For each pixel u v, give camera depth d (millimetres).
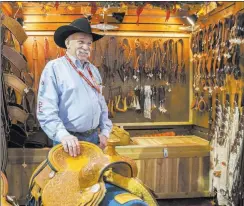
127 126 4473
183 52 4527
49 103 2004
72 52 2141
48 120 1964
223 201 3309
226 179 3244
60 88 2076
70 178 1574
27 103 3938
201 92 4156
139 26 4410
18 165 3312
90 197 1342
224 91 3430
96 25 4168
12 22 3107
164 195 3545
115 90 4434
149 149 3508
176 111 4590
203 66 4059
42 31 4258
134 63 4426
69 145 1761
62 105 2100
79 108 2100
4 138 2898
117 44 4402
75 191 1481
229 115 3277
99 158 1488
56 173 1641
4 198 1712
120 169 1543
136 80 4457
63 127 1959
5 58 3100
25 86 3285
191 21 4191
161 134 4422
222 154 3342
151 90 4484
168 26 4449
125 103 4430
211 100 3805
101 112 2357
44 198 1516
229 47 3268
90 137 2197
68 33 2137
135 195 1440
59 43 2287
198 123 4363
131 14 4336
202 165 3623
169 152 3539
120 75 4426
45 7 3834
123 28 4387
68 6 3854
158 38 4453
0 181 1678
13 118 3305
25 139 3377
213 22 3777
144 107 4484
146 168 3512
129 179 1514
